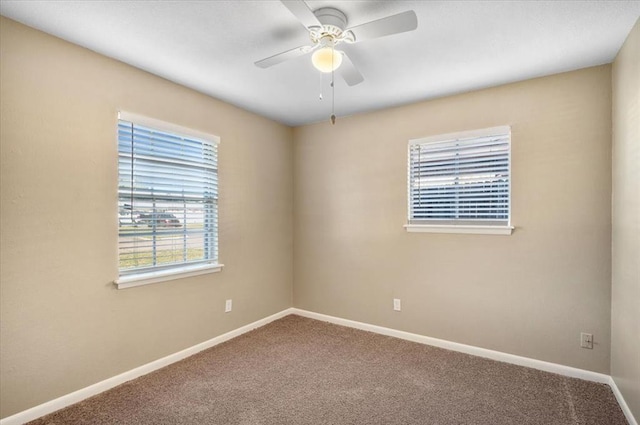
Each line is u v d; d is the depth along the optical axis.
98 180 2.17
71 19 1.79
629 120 1.90
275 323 3.59
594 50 2.10
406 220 3.13
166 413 1.96
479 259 2.75
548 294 2.48
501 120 2.65
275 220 3.70
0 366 1.76
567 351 2.41
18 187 1.82
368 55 2.17
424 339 3.02
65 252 2.01
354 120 3.45
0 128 1.76
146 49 2.11
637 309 1.78
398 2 1.63
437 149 2.98
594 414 1.95
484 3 1.63
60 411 1.96
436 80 2.56
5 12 1.72
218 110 3.01
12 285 1.80
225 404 2.06
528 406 2.03
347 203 3.50
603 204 2.29
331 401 2.10
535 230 2.52
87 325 2.11
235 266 3.20
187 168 2.76
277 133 3.73
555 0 1.61
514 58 2.21
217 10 1.70
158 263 2.56
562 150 2.42
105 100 2.20
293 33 1.92
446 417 1.93
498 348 2.67
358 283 3.43
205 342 2.89
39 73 1.90
